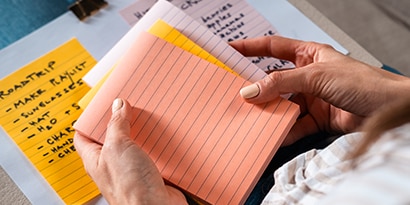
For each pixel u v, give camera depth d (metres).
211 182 0.54
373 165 0.35
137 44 0.59
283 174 0.55
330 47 0.64
